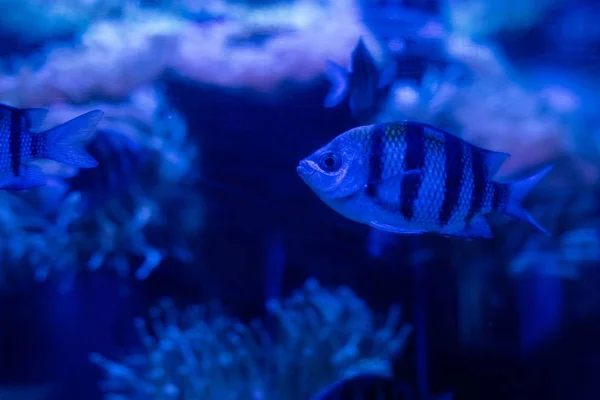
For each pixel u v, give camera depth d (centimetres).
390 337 83
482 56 101
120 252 89
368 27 94
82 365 91
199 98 90
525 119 87
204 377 79
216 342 83
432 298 83
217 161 90
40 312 91
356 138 44
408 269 82
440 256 80
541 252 84
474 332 84
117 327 92
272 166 89
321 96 86
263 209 90
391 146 44
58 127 45
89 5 117
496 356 84
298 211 89
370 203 44
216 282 94
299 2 112
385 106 85
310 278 90
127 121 87
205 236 92
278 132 88
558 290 85
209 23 102
